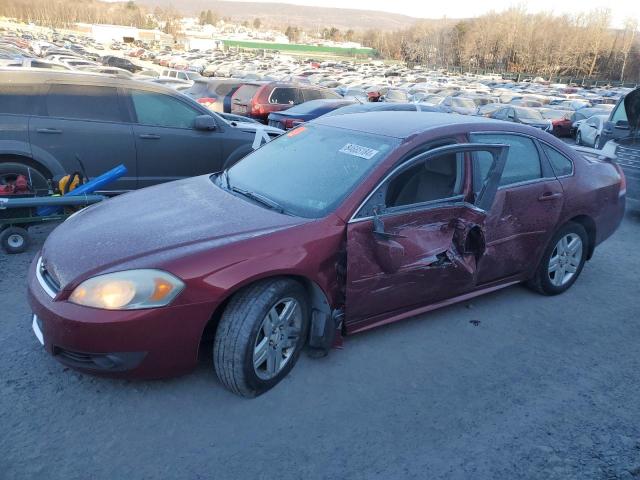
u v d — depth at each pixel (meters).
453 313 4.48
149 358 3.01
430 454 2.91
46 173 6.17
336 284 3.48
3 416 3.04
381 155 3.71
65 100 6.16
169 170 6.87
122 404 3.18
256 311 3.11
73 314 2.93
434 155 3.71
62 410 3.11
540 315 4.55
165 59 61.31
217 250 3.08
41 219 5.39
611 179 5.14
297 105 13.51
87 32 120.38
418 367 3.69
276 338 3.31
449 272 3.88
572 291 5.11
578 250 4.96
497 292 4.95
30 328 3.96
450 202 3.88
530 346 4.05
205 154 7.06
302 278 3.39
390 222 3.57
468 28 110.88
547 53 95.19
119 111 6.47
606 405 3.40
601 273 5.67
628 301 4.96
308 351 3.72
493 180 3.88
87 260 3.13
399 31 144.50
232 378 3.15
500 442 3.03
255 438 2.96
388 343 3.96
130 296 2.92
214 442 2.92
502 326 4.32
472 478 2.76
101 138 6.33
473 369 3.71
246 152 7.38
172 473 2.71
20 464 2.72
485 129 4.21
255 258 3.13
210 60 72.62
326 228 3.39
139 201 3.94
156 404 3.19
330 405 3.26
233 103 15.27
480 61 103.62
